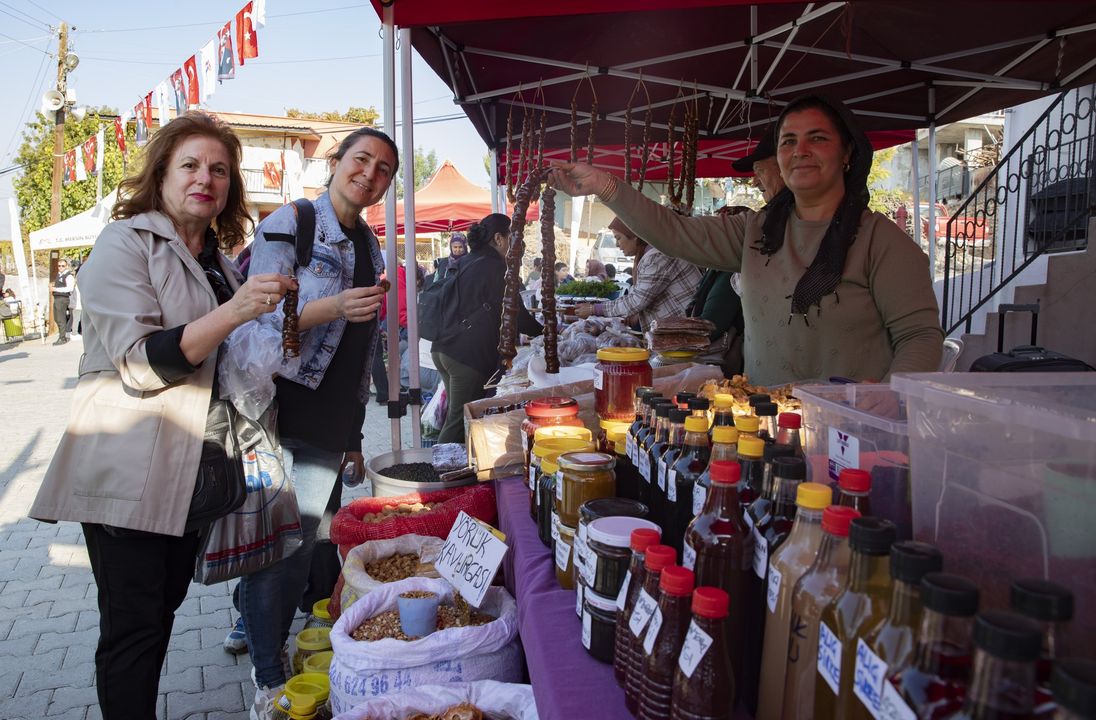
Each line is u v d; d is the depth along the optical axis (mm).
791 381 2422
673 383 2389
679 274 4094
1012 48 4477
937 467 954
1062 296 5648
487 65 4672
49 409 9430
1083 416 767
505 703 1780
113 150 22984
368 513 2830
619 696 1215
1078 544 767
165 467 2064
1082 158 7270
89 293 2041
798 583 926
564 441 1990
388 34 3131
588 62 4594
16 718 2875
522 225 2379
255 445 2432
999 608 851
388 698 1782
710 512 1099
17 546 4727
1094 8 3912
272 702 2486
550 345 2479
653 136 6215
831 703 832
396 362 3375
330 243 2699
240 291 1940
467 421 2695
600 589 1307
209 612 3877
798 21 3836
